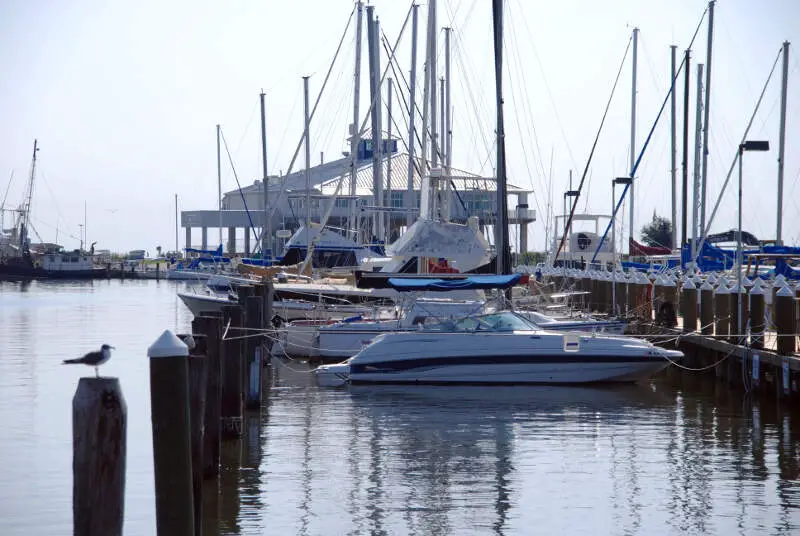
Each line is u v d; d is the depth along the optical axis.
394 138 81.88
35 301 96.56
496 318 37.47
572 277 67.56
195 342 21.05
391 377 37.16
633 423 30.11
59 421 29.80
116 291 120.19
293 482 23.17
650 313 48.41
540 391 35.81
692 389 36.81
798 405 32.62
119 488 11.73
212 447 22.83
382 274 38.78
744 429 29.20
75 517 11.62
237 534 19.41
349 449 26.50
